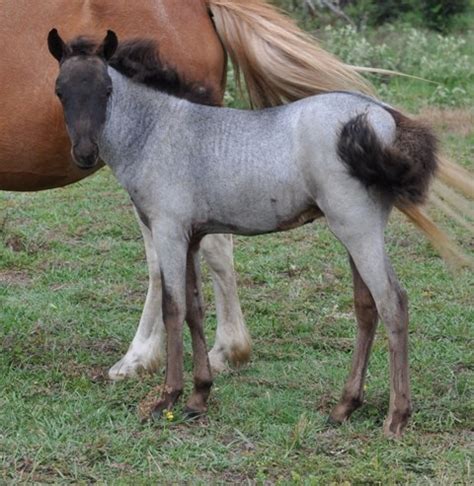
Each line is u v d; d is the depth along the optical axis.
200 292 7.84
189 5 8.47
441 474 6.80
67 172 8.73
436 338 9.80
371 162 6.93
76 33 8.37
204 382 7.77
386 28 28.12
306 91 8.16
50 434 7.41
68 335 9.73
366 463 6.89
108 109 7.46
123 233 13.23
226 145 7.38
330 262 12.18
